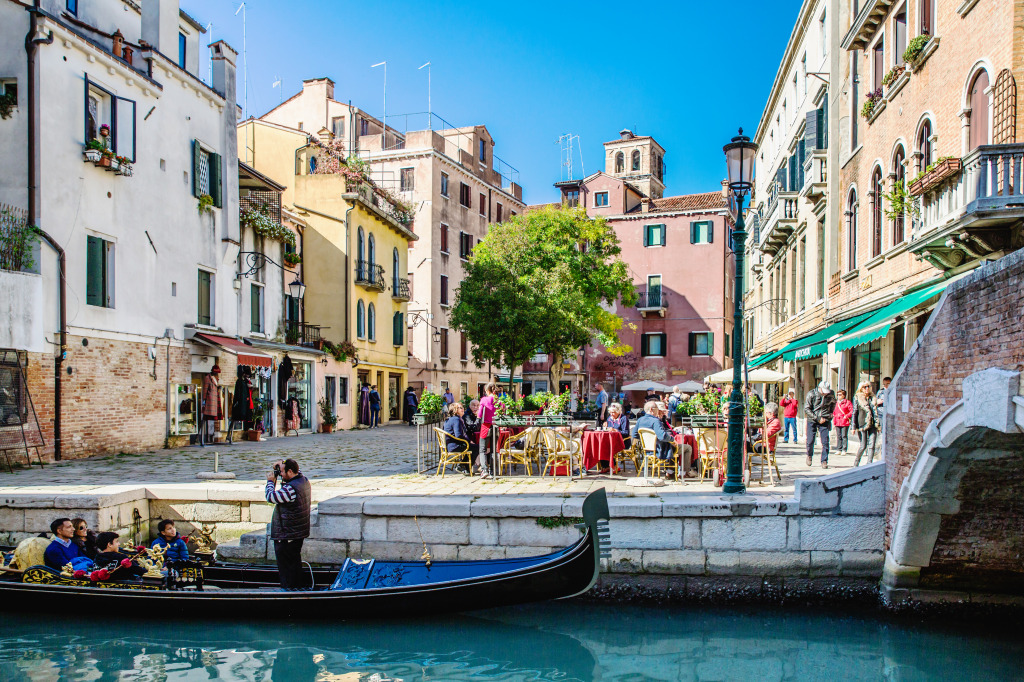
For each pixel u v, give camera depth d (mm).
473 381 46594
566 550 8844
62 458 15352
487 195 49219
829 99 20875
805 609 9578
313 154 31094
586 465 12930
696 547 9789
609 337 37719
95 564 9625
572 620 9406
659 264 50344
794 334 25891
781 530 9734
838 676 7809
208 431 20609
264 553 10617
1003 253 10961
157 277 18625
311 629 9000
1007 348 6430
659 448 13156
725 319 49688
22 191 14844
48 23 15039
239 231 22547
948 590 9367
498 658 8312
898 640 8773
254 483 12031
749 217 41344
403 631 9047
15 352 14258
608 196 52250
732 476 10711
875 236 17344
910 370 8828
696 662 8203
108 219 16797
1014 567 9086
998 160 10609
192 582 9430
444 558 10133
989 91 11742
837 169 20562
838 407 15930
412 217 38219
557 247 34594
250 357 20938
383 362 34406
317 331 29188
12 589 9211
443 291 43000
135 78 17578
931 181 12367
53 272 15188
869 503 9672
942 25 13641
